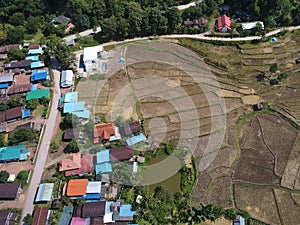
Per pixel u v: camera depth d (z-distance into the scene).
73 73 84.81
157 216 55.94
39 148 69.00
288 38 89.31
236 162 64.56
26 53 91.62
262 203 58.31
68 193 59.34
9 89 81.62
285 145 66.62
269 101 74.81
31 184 63.06
